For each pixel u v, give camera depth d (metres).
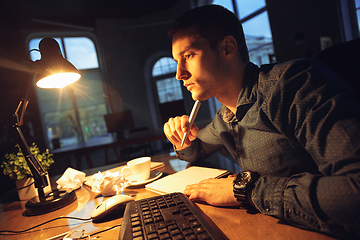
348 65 0.67
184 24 0.59
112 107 6.36
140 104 6.63
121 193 0.78
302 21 3.67
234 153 0.79
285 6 3.87
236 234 0.45
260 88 0.60
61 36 6.12
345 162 0.41
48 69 0.77
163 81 6.78
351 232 0.38
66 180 0.93
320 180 0.44
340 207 0.39
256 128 0.62
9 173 0.91
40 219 0.69
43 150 5.32
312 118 0.46
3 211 0.83
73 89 6.25
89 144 3.15
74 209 0.72
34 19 5.51
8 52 4.88
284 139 0.58
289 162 0.58
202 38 0.58
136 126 6.57
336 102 0.44
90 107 6.45
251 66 0.67
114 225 0.57
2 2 4.74
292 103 0.51
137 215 0.50
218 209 0.57
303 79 0.51
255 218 0.50
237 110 0.65
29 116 5.13
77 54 6.31
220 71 0.61
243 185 0.55
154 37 6.55
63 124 6.16
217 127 0.84
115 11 6.03
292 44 3.89
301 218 0.43
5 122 0.76
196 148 1.02
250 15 4.75
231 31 0.62
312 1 3.48
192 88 0.65
